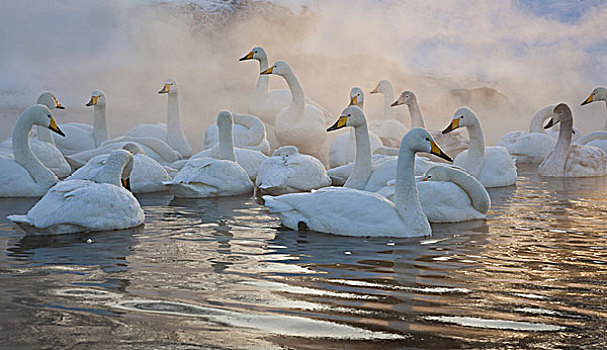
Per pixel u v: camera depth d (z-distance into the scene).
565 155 14.73
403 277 6.27
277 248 7.47
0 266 6.63
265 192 12.12
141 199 11.34
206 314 5.19
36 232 8.15
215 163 11.80
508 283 6.07
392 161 10.95
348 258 7.02
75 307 5.34
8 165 11.23
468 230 8.59
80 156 14.36
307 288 5.88
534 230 8.56
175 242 7.79
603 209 10.16
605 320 5.07
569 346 4.57
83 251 7.30
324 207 8.44
